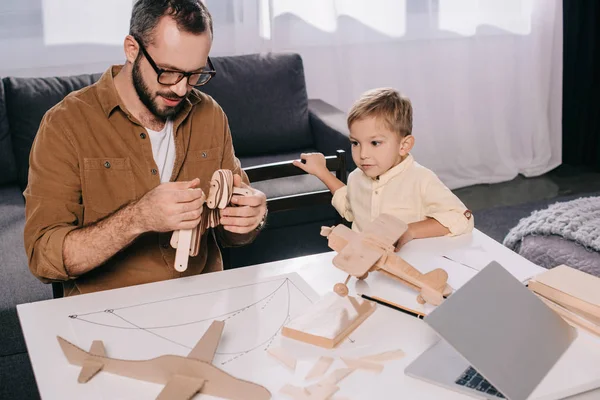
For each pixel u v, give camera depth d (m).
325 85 3.27
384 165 1.53
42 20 2.74
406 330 1.15
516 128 3.61
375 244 1.24
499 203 3.32
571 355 1.08
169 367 1.00
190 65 1.34
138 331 1.14
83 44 2.82
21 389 1.87
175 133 1.50
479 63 3.46
